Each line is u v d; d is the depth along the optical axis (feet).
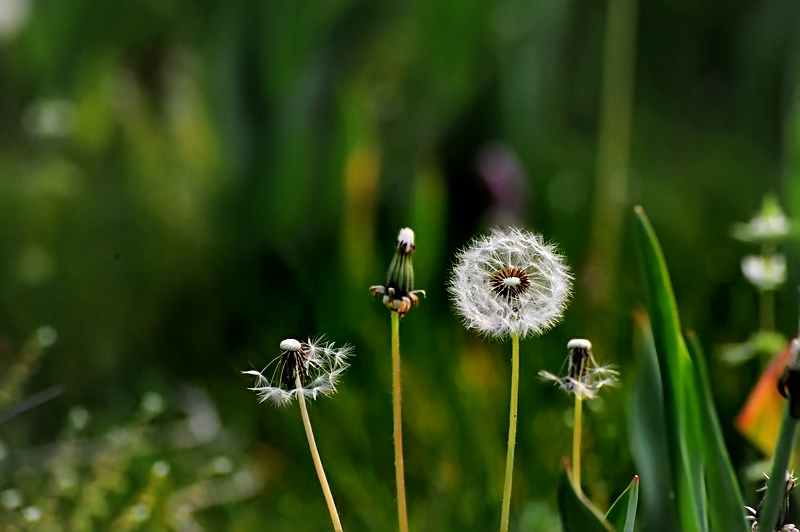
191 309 7.73
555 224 8.62
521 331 3.60
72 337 7.12
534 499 4.90
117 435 5.14
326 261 7.67
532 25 8.76
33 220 8.46
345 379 6.26
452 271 3.66
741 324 6.00
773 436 4.20
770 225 4.61
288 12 8.24
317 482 5.60
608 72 7.59
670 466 3.72
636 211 3.72
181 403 6.75
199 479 5.46
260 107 8.37
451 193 7.92
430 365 6.08
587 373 3.70
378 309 6.73
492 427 5.40
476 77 8.71
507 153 8.06
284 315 7.19
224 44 8.46
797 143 4.47
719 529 3.68
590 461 4.72
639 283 7.10
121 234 8.63
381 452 5.63
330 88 8.23
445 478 5.10
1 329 7.04
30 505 4.91
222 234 8.54
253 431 6.32
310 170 8.09
